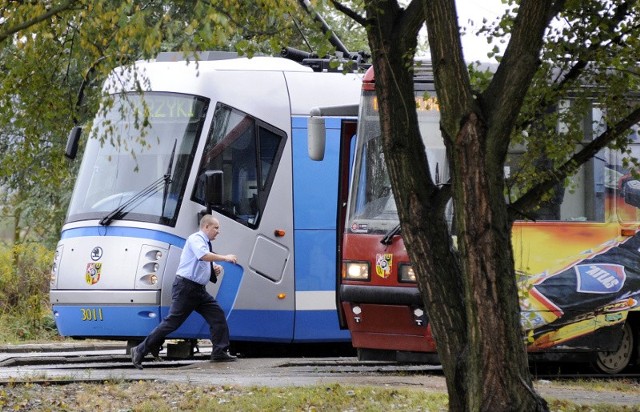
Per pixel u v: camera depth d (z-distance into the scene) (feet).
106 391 107.24
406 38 84.69
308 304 156.76
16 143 111.65
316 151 142.20
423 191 83.66
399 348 133.18
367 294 132.98
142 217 148.25
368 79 137.90
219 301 151.43
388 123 84.17
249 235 153.69
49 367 145.18
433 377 128.36
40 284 210.79
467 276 77.41
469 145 77.25
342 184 158.30
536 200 88.69
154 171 150.41
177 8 84.23
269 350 171.53
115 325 146.72
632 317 139.44
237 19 87.45
